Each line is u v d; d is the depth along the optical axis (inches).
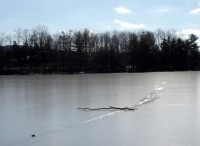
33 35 3671.3
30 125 553.9
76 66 3767.2
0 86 1558.8
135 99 885.8
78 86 1448.1
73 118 606.2
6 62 3636.8
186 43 4013.3
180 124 536.4
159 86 1368.1
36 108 753.6
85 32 3799.2
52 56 3612.2
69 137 466.0
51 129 518.3
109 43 3981.3
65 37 3695.9
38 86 1503.4
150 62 3836.1
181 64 3973.9
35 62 3587.6
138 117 601.9
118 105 768.3
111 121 569.3
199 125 526.6
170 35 4097.0
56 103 836.0
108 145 424.8
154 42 4028.1
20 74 3398.1
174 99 872.3
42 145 428.8
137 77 2324.1
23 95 1068.5
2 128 535.2
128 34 4087.1
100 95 1010.7
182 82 1627.7
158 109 693.3
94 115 632.4
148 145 421.7
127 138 455.5
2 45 3609.7
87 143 434.9
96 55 3823.8
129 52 3848.4
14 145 432.1
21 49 3654.0
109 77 2406.5
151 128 511.2
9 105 820.0
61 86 1467.8
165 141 436.8
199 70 4003.4
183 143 425.7
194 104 764.6
